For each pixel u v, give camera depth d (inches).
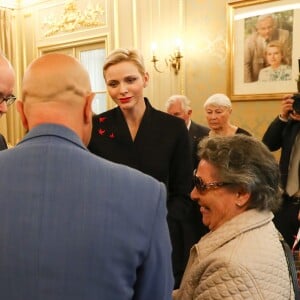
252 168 40.9
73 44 228.5
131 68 61.8
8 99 61.5
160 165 63.2
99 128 64.6
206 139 44.9
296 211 101.3
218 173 41.7
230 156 41.6
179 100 125.5
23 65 255.8
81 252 26.8
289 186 103.3
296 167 103.1
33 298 26.4
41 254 26.7
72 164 28.5
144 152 63.3
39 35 245.6
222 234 40.6
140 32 191.9
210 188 42.4
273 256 38.1
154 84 187.6
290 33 146.2
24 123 31.7
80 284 26.6
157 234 29.0
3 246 27.0
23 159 28.7
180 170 65.2
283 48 148.3
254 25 155.3
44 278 26.5
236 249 38.0
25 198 27.7
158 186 30.3
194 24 175.0
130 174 29.8
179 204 64.6
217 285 36.5
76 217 27.3
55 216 27.3
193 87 177.6
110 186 28.4
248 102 160.4
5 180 28.2
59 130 29.4
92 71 225.8
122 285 27.6
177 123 65.8
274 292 36.5
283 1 146.9
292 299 39.3
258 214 41.4
